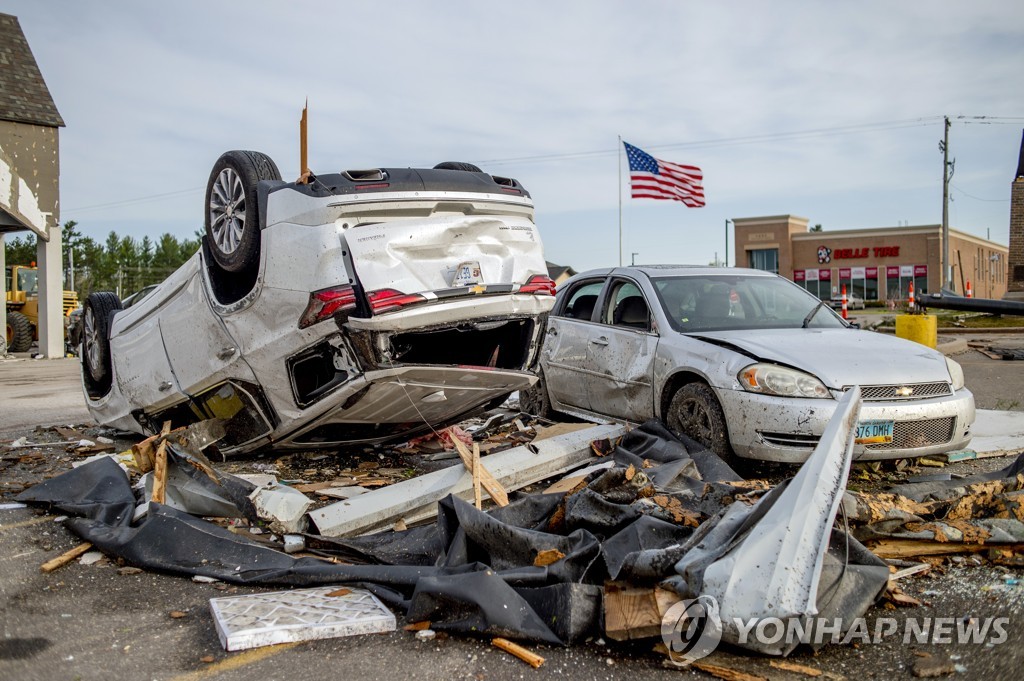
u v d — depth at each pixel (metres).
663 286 7.29
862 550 3.69
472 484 5.35
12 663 3.30
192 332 6.41
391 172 5.47
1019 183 35.19
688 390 6.33
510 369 5.90
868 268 58.06
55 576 4.32
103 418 8.08
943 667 3.20
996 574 4.13
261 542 4.69
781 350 6.04
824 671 3.24
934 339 14.01
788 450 5.63
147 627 3.66
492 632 3.44
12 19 24.36
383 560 4.31
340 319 5.19
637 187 23.22
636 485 4.42
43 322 22.70
